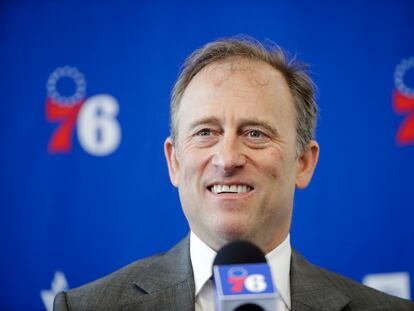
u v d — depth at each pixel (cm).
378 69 809
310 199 794
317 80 807
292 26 816
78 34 820
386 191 795
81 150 808
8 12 820
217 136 458
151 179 802
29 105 812
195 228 471
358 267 789
